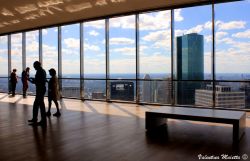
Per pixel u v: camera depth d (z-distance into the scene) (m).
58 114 6.98
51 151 3.98
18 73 12.66
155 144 4.32
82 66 10.26
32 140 4.58
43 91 6.05
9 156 3.76
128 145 4.27
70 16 9.16
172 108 5.72
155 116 5.17
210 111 5.26
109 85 9.60
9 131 5.24
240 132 4.59
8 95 12.23
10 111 7.71
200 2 7.55
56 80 6.99
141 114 7.09
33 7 7.64
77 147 4.17
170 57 8.30
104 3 7.50
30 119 6.48
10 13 8.33
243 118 4.91
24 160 3.60
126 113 7.25
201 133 5.05
